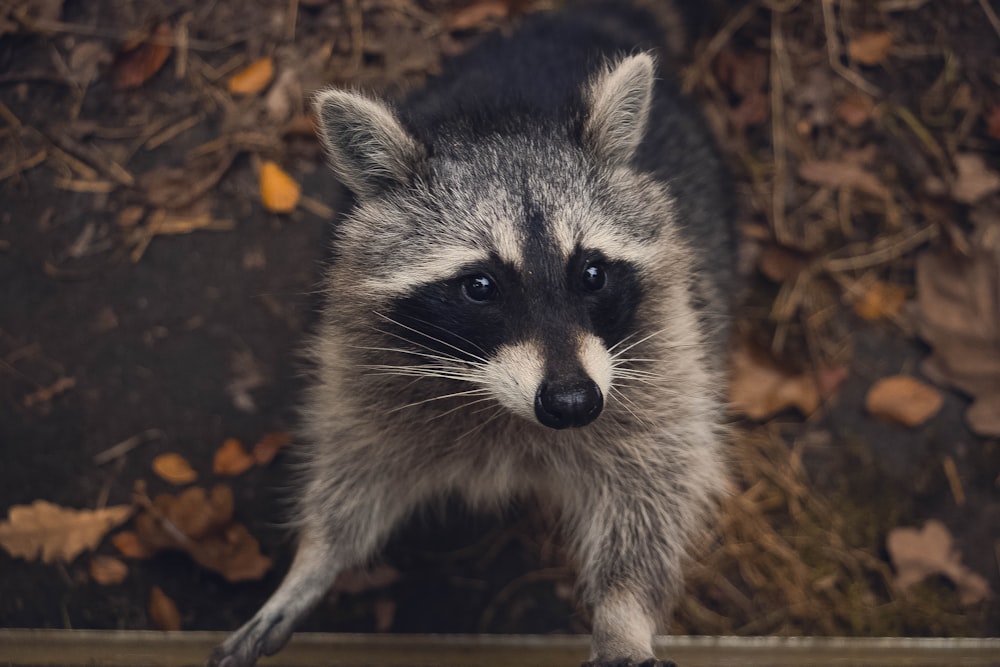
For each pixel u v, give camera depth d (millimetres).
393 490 1442
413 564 1557
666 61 1584
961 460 1597
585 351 1342
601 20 1582
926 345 1622
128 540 1547
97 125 1626
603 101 1379
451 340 1369
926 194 1646
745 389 1603
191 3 1649
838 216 1649
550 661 1456
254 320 1600
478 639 1524
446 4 1672
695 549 1450
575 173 1374
